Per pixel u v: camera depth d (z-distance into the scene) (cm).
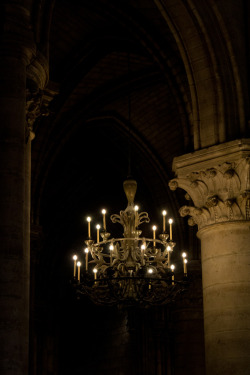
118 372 2798
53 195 2956
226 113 1480
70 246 3077
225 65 1509
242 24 1560
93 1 1925
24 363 937
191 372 2358
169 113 2392
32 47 1046
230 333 1370
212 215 1441
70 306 3056
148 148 2506
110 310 2908
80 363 3000
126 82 2314
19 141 1003
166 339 2611
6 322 928
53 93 1203
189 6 1512
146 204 2669
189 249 2447
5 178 981
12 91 1016
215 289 1412
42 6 1124
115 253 1383
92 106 2342
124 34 2069
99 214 3050
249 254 1410
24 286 970
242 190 1406
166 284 1367
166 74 1938
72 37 2112
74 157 2808
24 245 990
